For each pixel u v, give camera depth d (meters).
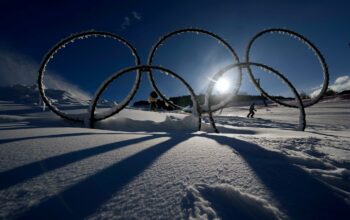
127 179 1.73
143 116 7.80
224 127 7.12
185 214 1.37
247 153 2.62
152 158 2.21
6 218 1.24
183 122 6.77
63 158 2.08
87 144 2.63
